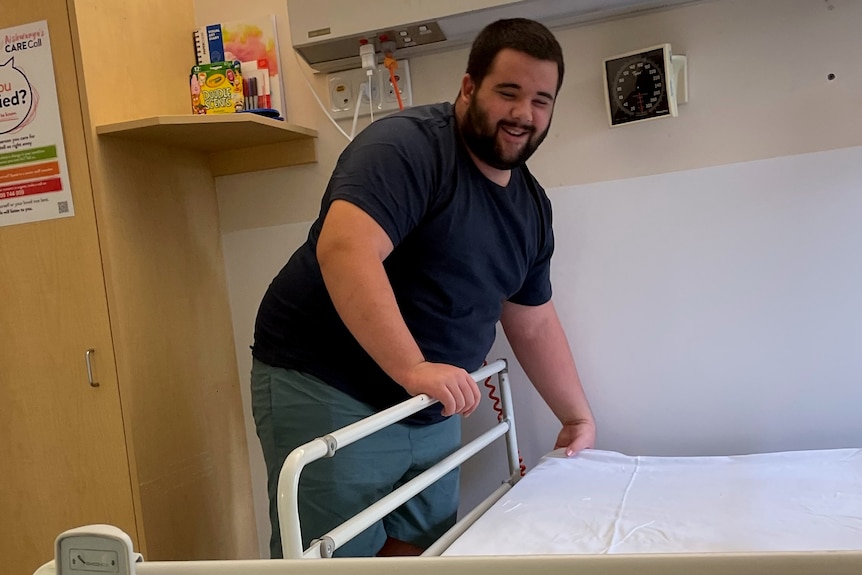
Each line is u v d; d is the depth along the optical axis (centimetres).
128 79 157
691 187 151
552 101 120
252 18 177
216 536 171
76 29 145
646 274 155
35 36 147
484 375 140
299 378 129
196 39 179
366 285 104
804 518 100
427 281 124
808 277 146
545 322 150
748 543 92
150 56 164
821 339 146
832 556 45
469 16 149
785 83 144
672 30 150
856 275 143
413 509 138
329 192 117
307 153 175
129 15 159
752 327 150
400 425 130
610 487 121
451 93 165
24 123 149
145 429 152
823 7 141
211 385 175
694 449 154
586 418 151
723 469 127
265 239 181
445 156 119
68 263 149
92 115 146
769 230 147
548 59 116
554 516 109
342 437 86
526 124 117
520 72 114
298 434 129
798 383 148
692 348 153
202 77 169
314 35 158
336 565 52
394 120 120
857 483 113
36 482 154
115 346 148
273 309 134
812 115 143
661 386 156
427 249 121
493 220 126
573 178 158
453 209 120
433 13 149
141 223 157
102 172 148
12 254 153
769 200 147
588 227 158
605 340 158
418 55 166
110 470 150
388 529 139
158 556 152
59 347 151
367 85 169
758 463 128
